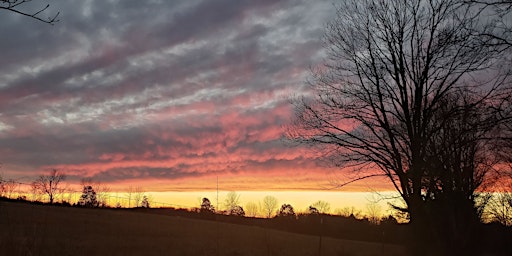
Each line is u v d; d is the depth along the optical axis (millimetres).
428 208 18812
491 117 9453
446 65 17016
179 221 62000
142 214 71250
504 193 28734
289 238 49312
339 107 19406
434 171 17453
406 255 20578
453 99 18062
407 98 18312
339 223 56531
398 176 18641
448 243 20578
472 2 8891
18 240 16484
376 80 18828
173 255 28297
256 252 31719
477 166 20297
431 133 16609
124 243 33156
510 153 13094
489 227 27781
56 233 35625
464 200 22109
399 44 18391
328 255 33312
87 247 28156
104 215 63719
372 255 33375
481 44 9250
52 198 95188
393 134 18438
